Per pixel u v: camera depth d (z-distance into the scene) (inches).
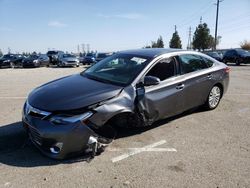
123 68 193.3
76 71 821.9
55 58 1257.4
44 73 732.0
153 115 189.5
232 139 190.5
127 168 147.1
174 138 189.8
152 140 185.3
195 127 212.7
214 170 146.9
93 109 153.0
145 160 156.7
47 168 145.2
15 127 207.0
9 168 144.7
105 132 164.1
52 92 166.7
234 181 136.9
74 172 141.8
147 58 196.9
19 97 326.3
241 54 1073.5
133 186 130.6
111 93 164.4
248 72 715.4
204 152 168.9
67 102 152.5
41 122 149.6
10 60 1098.1
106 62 213.5
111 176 138.8
